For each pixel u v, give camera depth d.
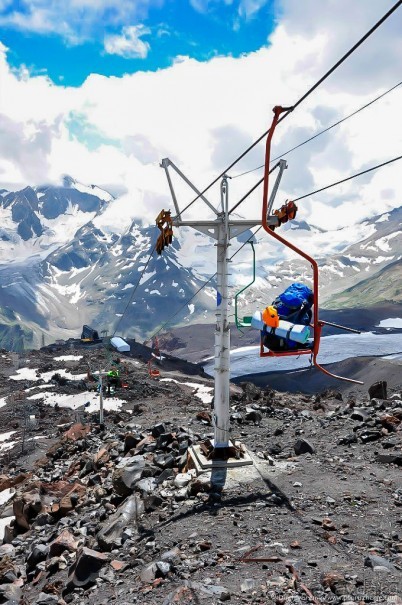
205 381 130.38
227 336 14.95
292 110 6.17
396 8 5.88
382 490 12.30
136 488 15.02
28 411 93.50
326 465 14.59
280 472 14.29
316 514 11.14
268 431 20.28
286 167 13.00
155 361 191.50
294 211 11.99
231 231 14.57
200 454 15.50
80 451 29.80
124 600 8.61
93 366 138.88
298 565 8.71
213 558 9.52
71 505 17.20
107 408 87.00
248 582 8.25
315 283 6.40
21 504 18.30
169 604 7.84
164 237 14.43
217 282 14.79
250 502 12.35
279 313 8.45
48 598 10.05
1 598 11.11
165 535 11.27
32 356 165.50
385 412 19.75
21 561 14.05
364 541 9.59
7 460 58.53
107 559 10.84
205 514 11.95
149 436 21.09
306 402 43.88
